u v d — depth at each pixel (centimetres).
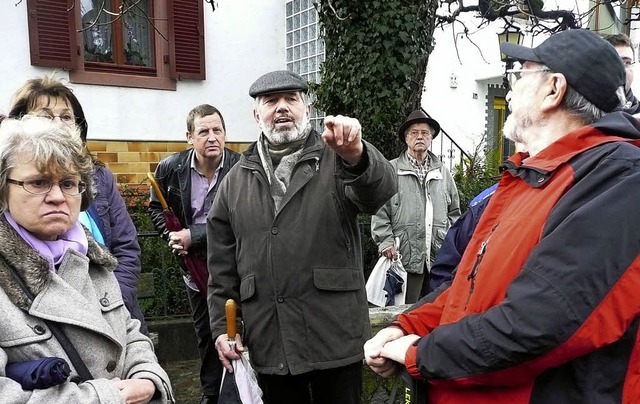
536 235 116
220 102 616
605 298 103
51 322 135
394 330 149
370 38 486
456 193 404
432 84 761
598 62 123
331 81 520
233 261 227
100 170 232
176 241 298
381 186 191
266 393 223
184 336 425
